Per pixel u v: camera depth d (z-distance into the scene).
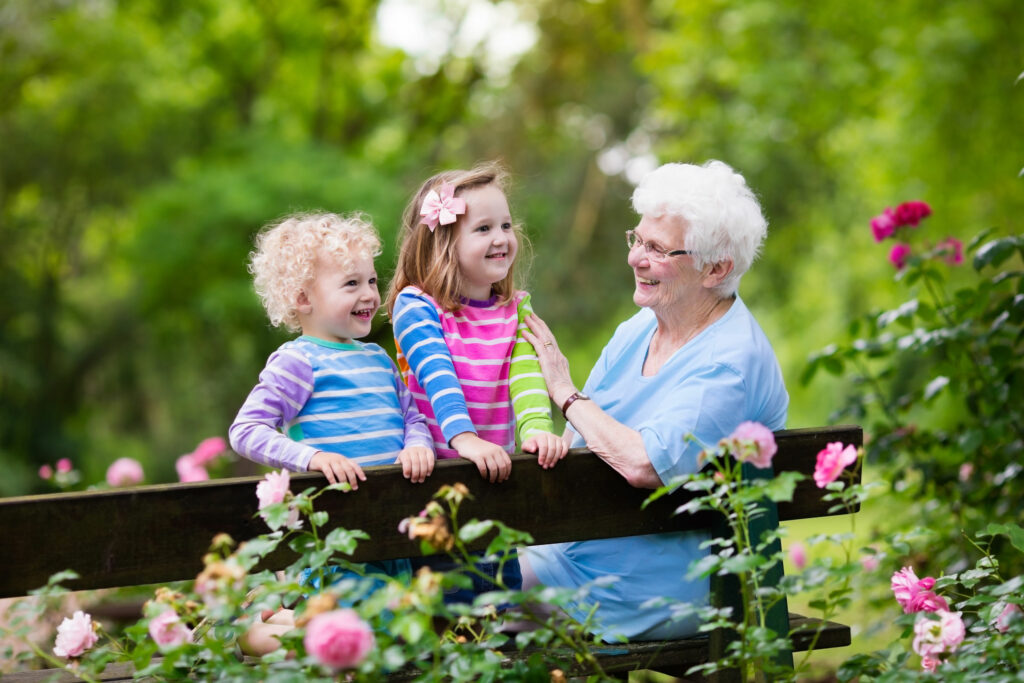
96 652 2.76
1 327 17.56
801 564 5.27
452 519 2.76
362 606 2.43
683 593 3.29
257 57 20.48
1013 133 11.40
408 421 3.37
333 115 20.80
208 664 2.72
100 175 17.89
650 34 17.92
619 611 3.35
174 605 2.61
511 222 3.55
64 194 17.84
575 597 2.62
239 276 16.69
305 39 20.28
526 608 2.83
